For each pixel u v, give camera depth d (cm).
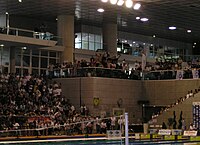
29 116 2858
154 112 3819
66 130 2959
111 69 3666
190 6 3634
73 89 3588
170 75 3775
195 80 3638
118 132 1805
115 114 3631
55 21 4444
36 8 3806
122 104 3697
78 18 4262
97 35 4788
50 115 3019
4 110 2867
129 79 3794
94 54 4541
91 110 3491
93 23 4541
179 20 4300
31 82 3350
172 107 3528
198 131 2917
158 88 3803
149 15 4053
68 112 3269
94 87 3506
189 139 2858
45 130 2844
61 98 3512
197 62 4172
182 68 3772
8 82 3228
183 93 3681
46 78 3641
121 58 4694
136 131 3334
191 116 3441
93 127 3128
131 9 3769
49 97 3362
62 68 3688
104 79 3588
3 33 3447
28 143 2492
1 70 3825
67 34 4072
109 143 2475
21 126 2745
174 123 3388
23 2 3569
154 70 3850
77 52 4369
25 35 3672
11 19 4122
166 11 3856
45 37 3800
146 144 2512
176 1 3450
